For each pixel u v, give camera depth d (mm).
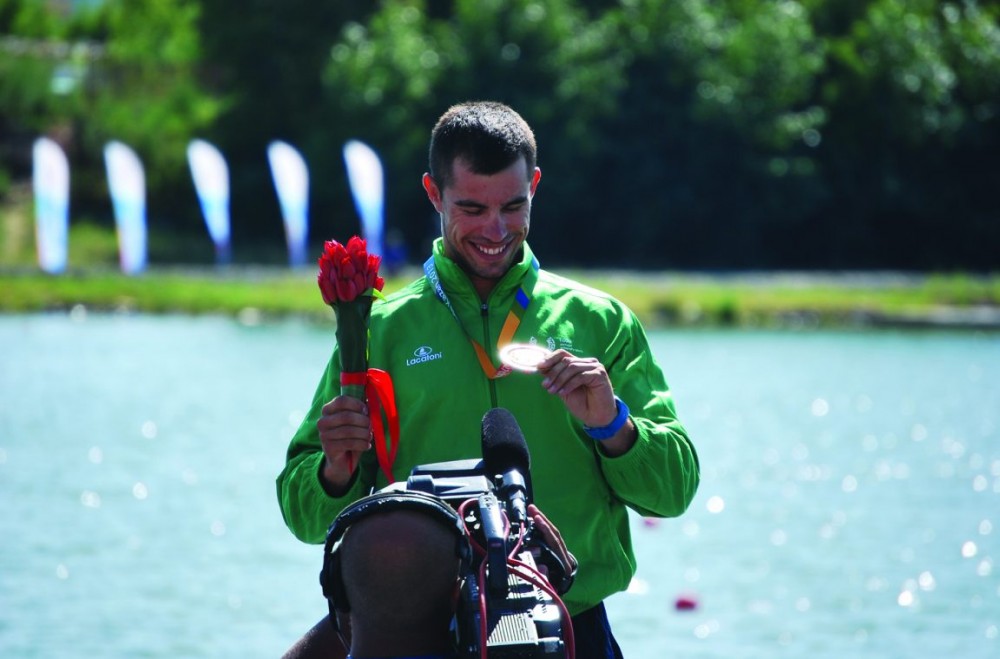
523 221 13562
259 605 29344
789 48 145250
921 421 57094
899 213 157875
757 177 147250
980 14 164000
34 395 60969
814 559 33656
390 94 143250
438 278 13984
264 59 155875
